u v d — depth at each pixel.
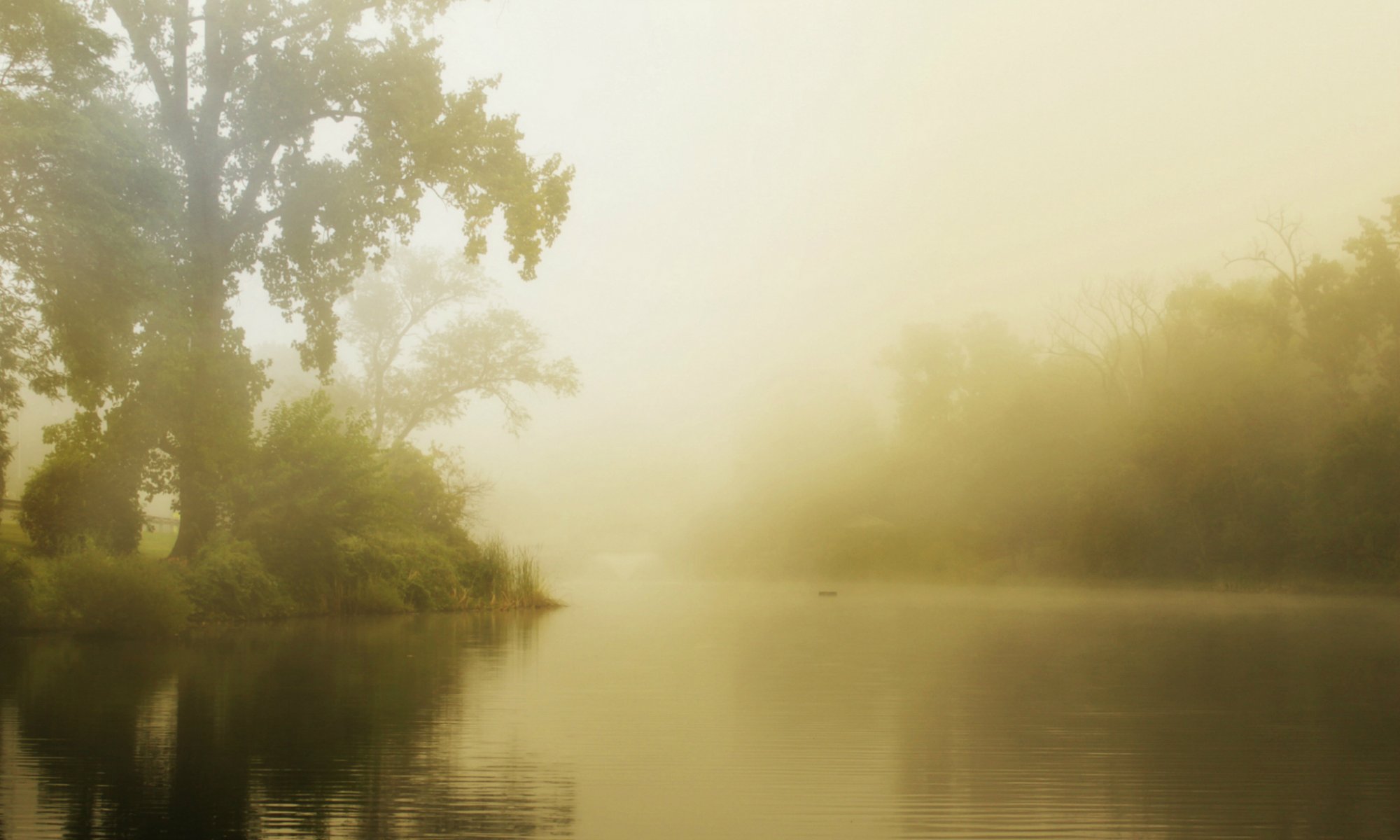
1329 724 8.73
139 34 20.78
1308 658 14.18
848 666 13.21
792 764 7.12
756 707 9.69
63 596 17.00
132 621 17.11
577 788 6.43
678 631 19.58
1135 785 6.52
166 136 21.14
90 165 15.60
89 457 21.36
